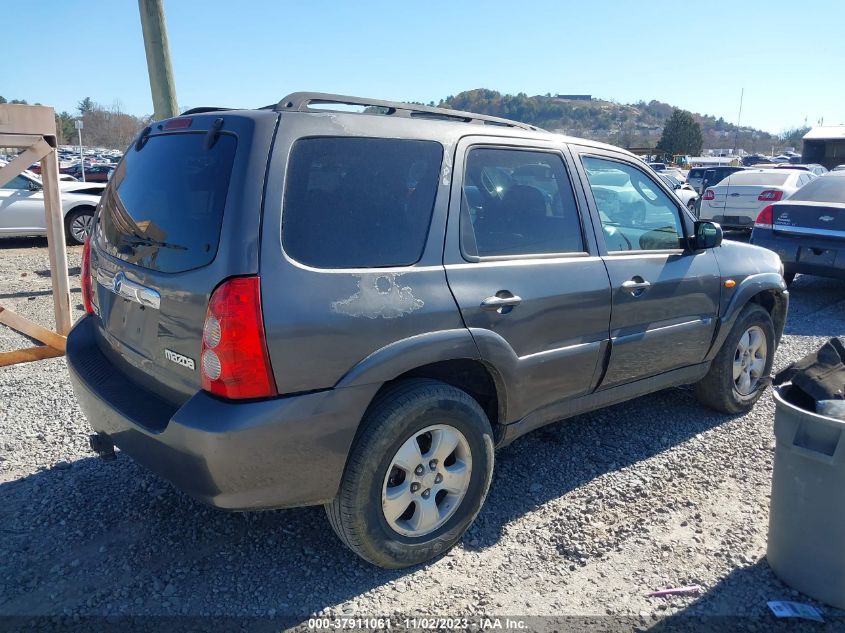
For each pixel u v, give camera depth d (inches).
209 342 99.6
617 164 159.3
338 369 105.4
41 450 161.9
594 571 121.5
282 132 106.0
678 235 169.2
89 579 116.7
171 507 139.2
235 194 101.6
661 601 113.9
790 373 122.7
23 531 129.6
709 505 143.9
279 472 103.2
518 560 124.4
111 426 118.0
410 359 112.0
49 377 210.8
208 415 99.3
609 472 157.8
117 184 134.5
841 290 389.1
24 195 484.1
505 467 159.3
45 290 344.8
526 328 130.0
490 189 130.8
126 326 121.6
